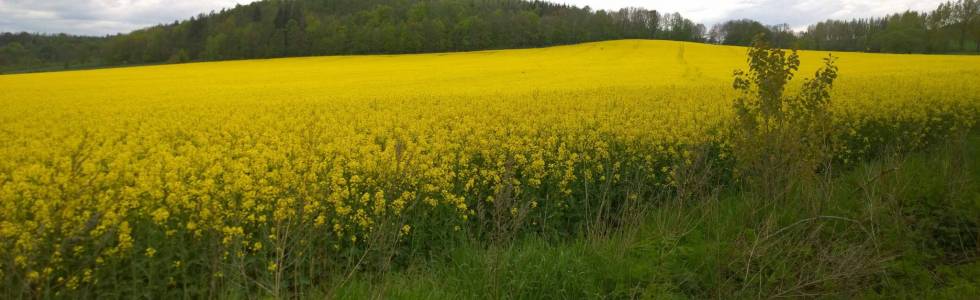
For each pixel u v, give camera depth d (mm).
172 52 68500
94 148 9656
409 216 5941
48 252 4227
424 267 5148
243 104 16531
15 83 27188
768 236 4465
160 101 17844
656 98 15727
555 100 15531
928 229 5129
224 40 65562
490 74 28438
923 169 6664
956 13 50406
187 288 4672
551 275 4398
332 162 8344
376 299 4051
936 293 4082
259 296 4230
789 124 5684
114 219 4832
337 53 64688
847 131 9656
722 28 79688
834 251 4312
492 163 8453
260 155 8523
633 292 4188
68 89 23156
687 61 35844
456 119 12539
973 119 10836
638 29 85062
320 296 4270
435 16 76125
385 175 6773
